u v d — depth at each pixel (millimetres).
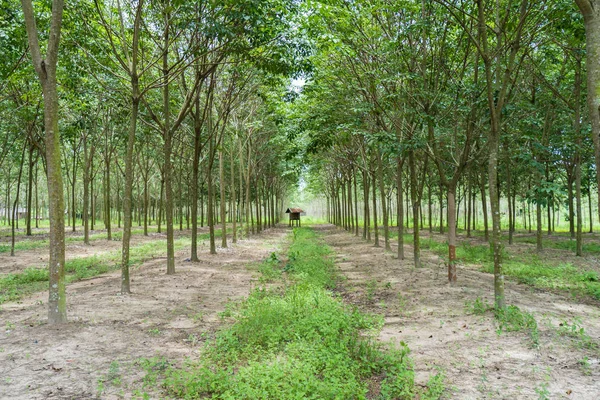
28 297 8836
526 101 12461
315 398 3830
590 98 3191
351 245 20797
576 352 5188
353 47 10258
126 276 9047
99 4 9836
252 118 21906
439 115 9898
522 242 20484
